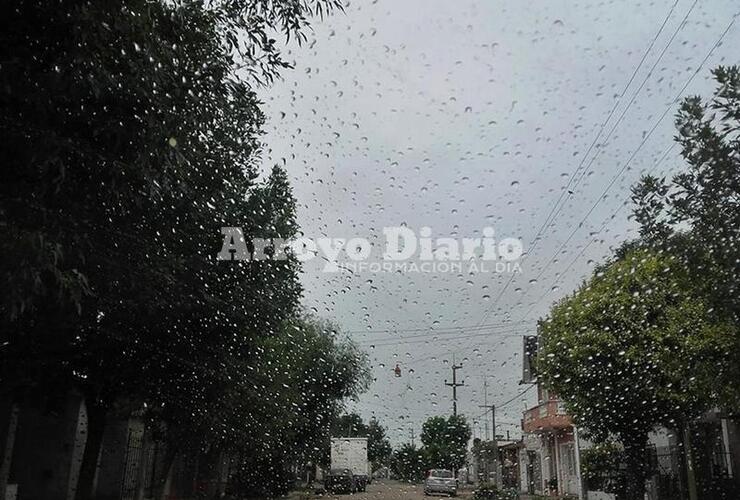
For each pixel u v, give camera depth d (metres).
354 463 27.91
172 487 20.64
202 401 10.48
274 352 14.52
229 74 6.53
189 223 7.50
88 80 4.30
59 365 9.02
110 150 4.76
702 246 7.55
